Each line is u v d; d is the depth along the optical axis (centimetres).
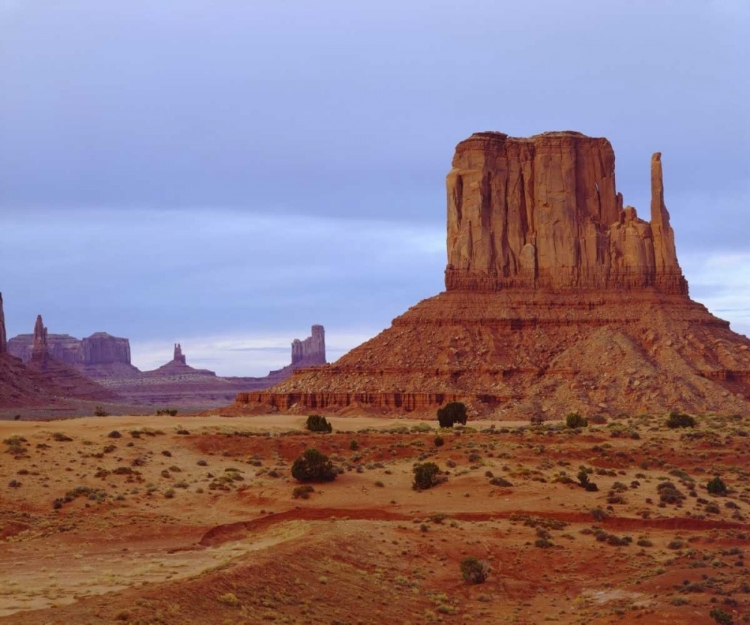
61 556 8338
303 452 12488
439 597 7900
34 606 6406
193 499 10819
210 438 13600
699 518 10062
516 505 10412
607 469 12094
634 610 7512
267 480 11625
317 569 7856
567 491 10881
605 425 16125
